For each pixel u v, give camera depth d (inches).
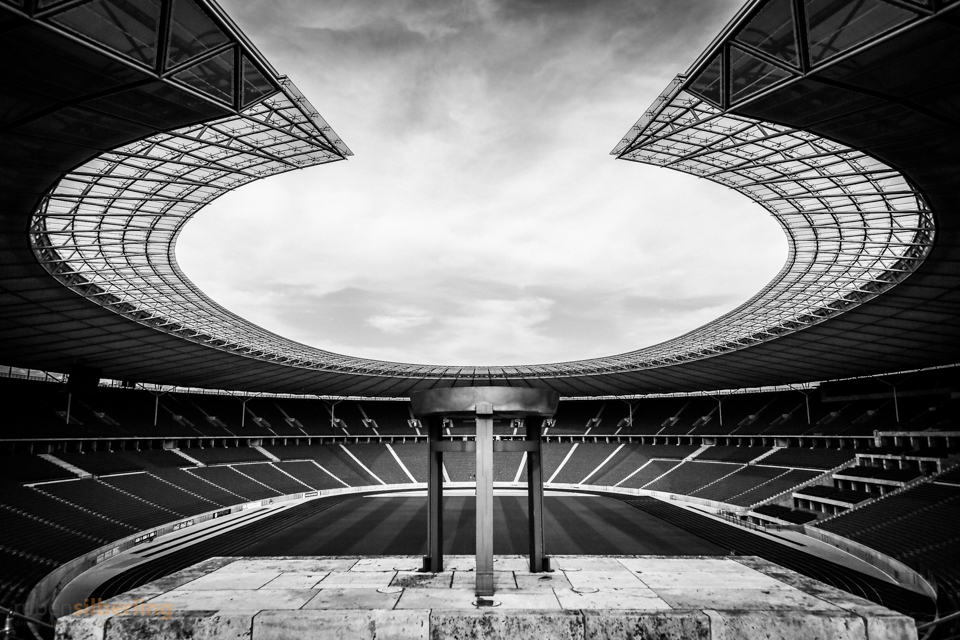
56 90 560.1
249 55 598.2
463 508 2041.1
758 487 2111.2
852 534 1393.9
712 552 1321.4
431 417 837.8
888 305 1344.7
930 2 430.9
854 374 2351.1
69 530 1380.4
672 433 2896.2
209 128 796.6
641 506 2100.1
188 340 1706.4
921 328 1503.4
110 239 1112.8
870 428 2108.8
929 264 1088.2
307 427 2997.0
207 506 1936.5
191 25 526.3
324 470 2716.5
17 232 936.9
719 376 2498.8
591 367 2524.6
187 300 1451.8
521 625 537.0
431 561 815.1
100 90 564.7
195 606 657.6
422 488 2726.4
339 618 538.6
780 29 518.6
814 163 880.9
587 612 548.7
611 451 2977.4
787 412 2620.6
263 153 893.2
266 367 2208.4
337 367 2356.1
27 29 454.3
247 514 1936.5
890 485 1662.2
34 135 657.6
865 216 1024.2
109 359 1927.9
